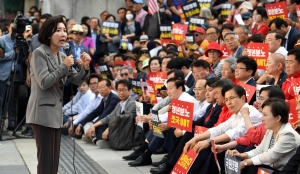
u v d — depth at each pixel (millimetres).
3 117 11734
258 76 9406
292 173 5988
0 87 12352
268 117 6383
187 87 10195
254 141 6992
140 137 10508
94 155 10070
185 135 8016
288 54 7840
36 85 6605
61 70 6449
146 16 15766
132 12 17047
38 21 15500
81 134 11898
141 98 10828
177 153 8031
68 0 18062
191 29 13133
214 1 15797
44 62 6512
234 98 7301
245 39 10734
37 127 6598
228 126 7410
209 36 11773
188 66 10500
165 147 8570
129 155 9578
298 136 6348
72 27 14672
